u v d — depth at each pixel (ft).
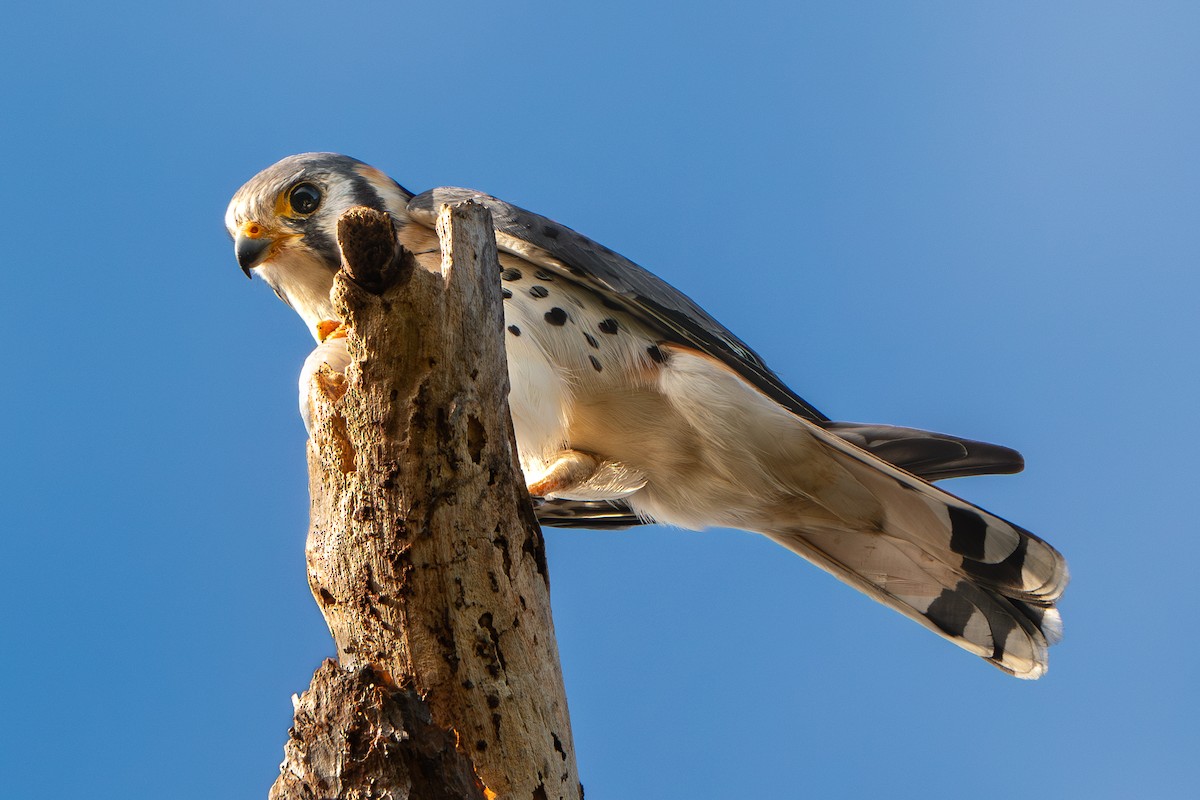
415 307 18.04
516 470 19.52
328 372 19.42
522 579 19.19
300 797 16.79
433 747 16.63
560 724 19.26
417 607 18.58
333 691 16.89
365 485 18.56
